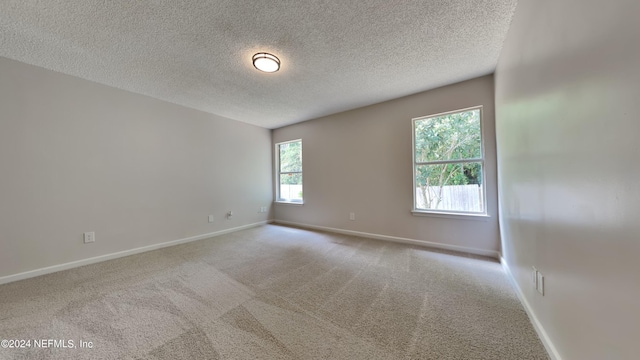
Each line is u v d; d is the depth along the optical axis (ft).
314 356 4.13
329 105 12.39
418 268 8.15
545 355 4.09
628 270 2.25
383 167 12.05
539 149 4.47
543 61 4.15
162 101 11.35
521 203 5.69
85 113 8.97
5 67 7.35
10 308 5.74
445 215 10.22
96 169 9.23
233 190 14.76
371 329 4.87
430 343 4.42
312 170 15.17
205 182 13.19
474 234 9.67
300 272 7.93
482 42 6.91
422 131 11.00
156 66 8.02
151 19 5.67
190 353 4.21
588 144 2.90
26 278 7.56
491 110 9.13
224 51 7.15
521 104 5.44
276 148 17.58
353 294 6.38
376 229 12.37
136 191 10.37
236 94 10.69
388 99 11.60
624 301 2.30
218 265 8.63
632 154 2.17
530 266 5.08
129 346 4.39
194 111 12.73
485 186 9.37
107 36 6.35
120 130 9.91
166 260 9.23
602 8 2.54
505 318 5.18
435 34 6.49
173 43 6.71
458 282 7.02
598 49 2.64
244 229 15.07
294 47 7.00
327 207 14.44
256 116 14.32
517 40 5.55
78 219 8.75
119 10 5.35
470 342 4.43
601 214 2.67
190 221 12.41
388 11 5.56
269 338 4.61
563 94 3.49
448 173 10.37
